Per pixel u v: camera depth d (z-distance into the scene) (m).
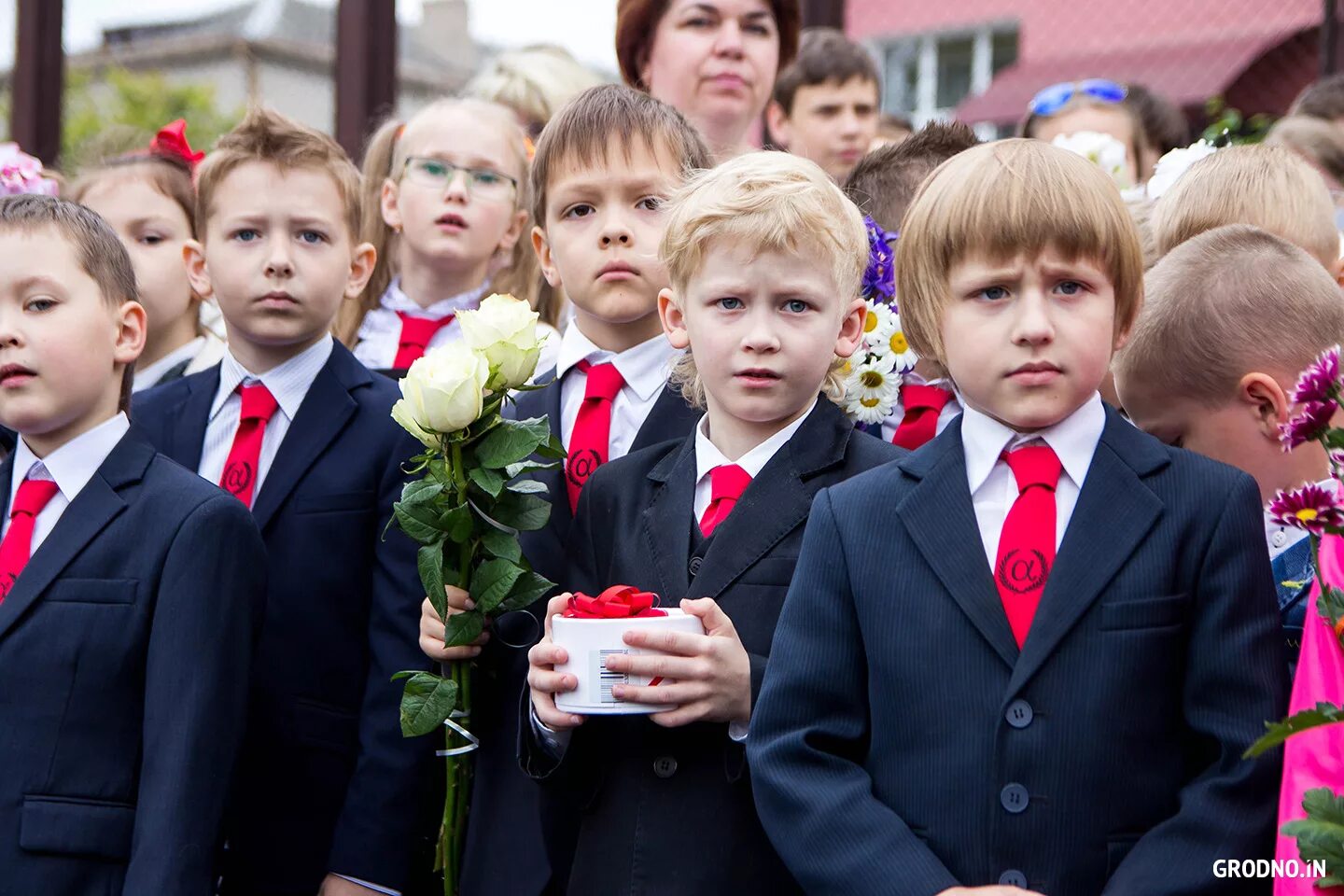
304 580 2.87
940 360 2.21
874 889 1.93
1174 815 1.94
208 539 2.57
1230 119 5.30
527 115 4.82
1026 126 4.79
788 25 4.17
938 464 2.15
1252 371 2.24
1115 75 6.68
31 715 2.50
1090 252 2.06
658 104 3.01
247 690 2.59
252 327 3.07
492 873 2.54
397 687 2.81
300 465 2.95
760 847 2.27
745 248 2.36
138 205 3.90
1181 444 2.36
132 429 2.76
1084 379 2.06
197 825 2.43
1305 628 1.98
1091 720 1.94
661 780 2.32
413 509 2.46
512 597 2.49
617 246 2.86
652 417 2.79
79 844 2.44
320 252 3.10
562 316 4.25
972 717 1.99
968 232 2.09
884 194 3.40
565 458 2.68
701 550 2.41
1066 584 1.99
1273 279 2.28
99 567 2.57
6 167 4.28
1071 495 2.09
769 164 2.45
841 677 2.12
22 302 2.68
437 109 4.08
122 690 2.53
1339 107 4.64
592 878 2.33
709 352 2.39
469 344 2.47
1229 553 1.99
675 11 4.06
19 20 6.75
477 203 3.96
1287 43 6.18
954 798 1.97
